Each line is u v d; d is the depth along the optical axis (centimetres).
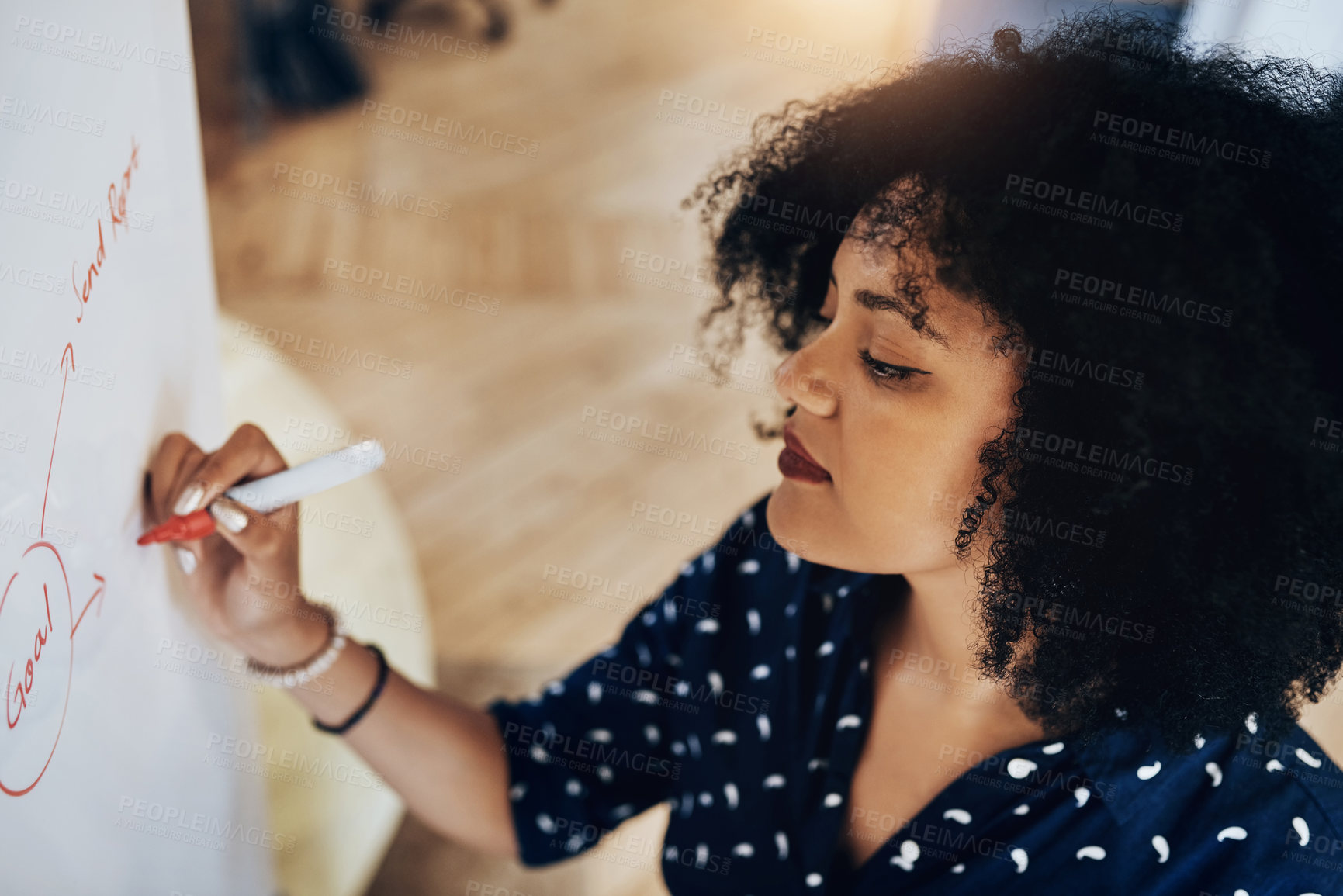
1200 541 49
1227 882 59
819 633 74
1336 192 45
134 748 54
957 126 50
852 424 53
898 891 68
